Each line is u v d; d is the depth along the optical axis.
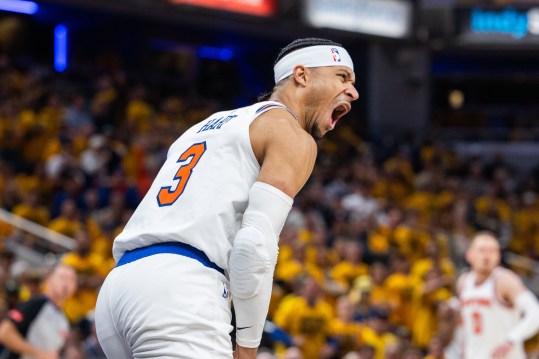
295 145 3.40
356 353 11.77
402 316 14.79
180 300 3.28
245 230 3.28
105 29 26.53
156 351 3.26
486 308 8.87
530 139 29.58
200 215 3.38
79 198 16.25
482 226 20.56
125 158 18.72
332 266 15.97
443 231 19.45
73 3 22.86
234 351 3.48
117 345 3.48
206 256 3.36
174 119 23.25
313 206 18.80
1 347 8.73
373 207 20.03
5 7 25.05
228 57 29.03
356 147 25.44
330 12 25.39
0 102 19.64
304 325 12.61
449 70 30.59
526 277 19.66
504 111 32.31
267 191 3.31
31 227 14.40
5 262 12.30
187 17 23.75
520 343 8.67
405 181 23.30
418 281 14.94
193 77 28.27
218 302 3.34
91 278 12.73
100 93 22.12
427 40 27.50
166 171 3.64
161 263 3.33
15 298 9.83
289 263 14.38
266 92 3.93
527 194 24.52
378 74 27.28
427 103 28.08
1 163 16.12
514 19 27.23
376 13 26.42
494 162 26.30
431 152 25.77
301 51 3.74
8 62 21.97
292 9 24.61
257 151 3.46
